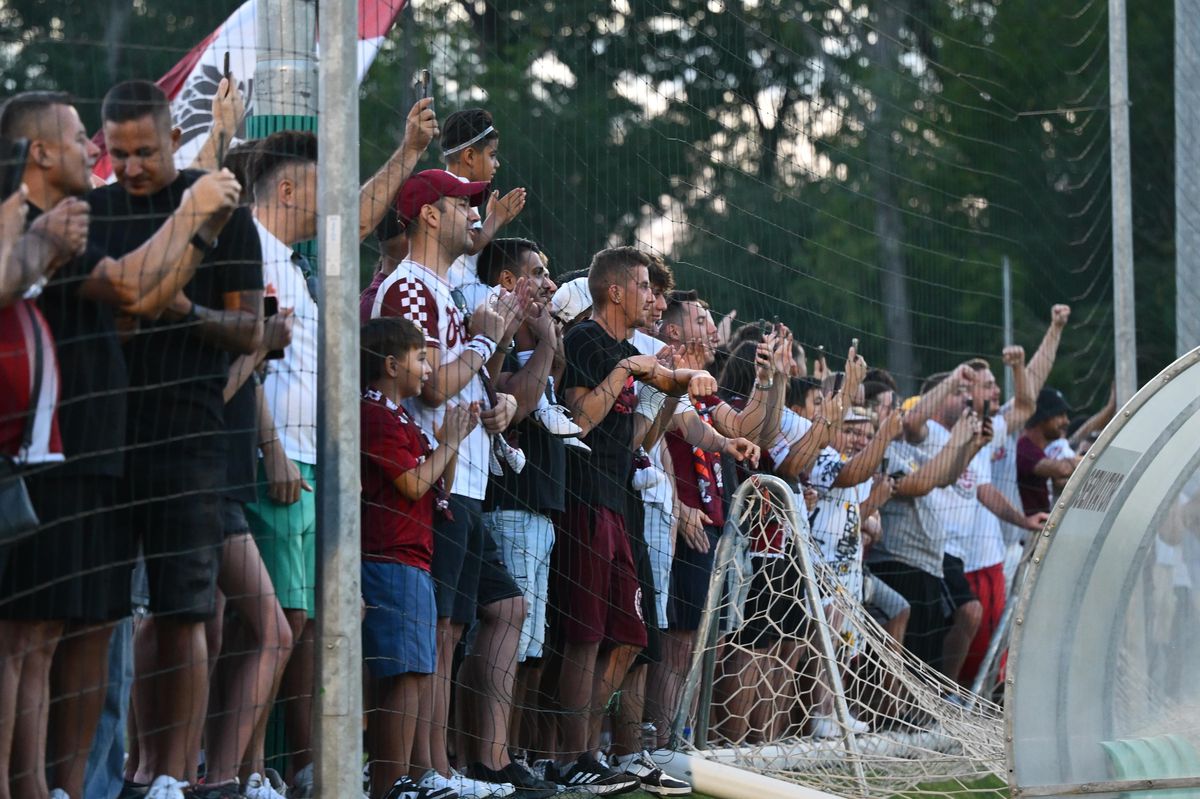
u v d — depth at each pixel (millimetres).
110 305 13414
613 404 19984
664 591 21297
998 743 22609
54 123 13188
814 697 23125
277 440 15789
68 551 13102
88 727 13781
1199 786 16547
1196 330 33812
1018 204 38594
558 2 26516
